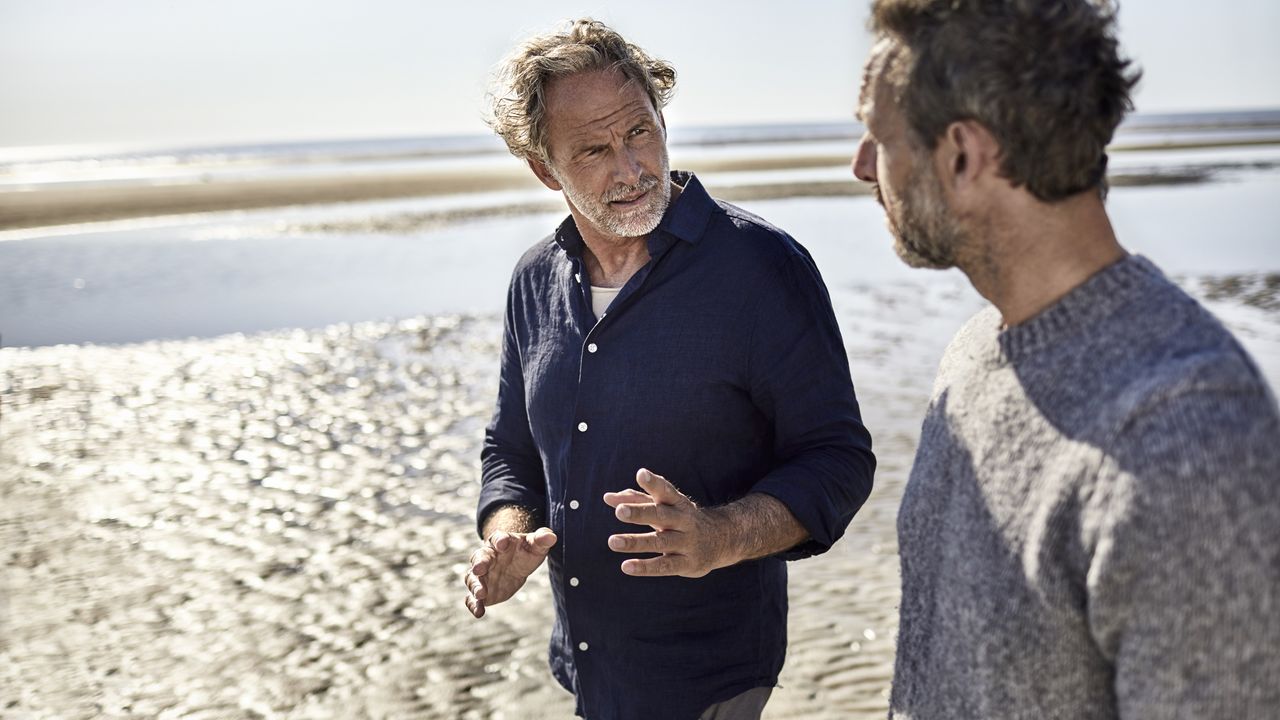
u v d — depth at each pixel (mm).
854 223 20703
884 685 3736
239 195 33781
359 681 4000
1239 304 10422
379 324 11695
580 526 2143
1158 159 42562
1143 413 1003
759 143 98312
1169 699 974
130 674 4117
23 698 3959
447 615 4531
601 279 2203
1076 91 1085
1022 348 1184
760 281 2039
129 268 16688
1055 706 1117
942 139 1174
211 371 9773
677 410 2062
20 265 17172
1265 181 28750
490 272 15562
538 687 3896
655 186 2066
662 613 2107
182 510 6031
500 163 67812
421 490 6215
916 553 1355
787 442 2061
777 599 2221
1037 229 1155
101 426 8000
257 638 4387
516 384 2426
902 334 9812
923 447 1393
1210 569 944
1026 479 1137
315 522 5754
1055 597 1086
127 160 125938
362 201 30656
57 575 5113
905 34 1198
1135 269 1116
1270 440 956
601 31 2096
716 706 2145
